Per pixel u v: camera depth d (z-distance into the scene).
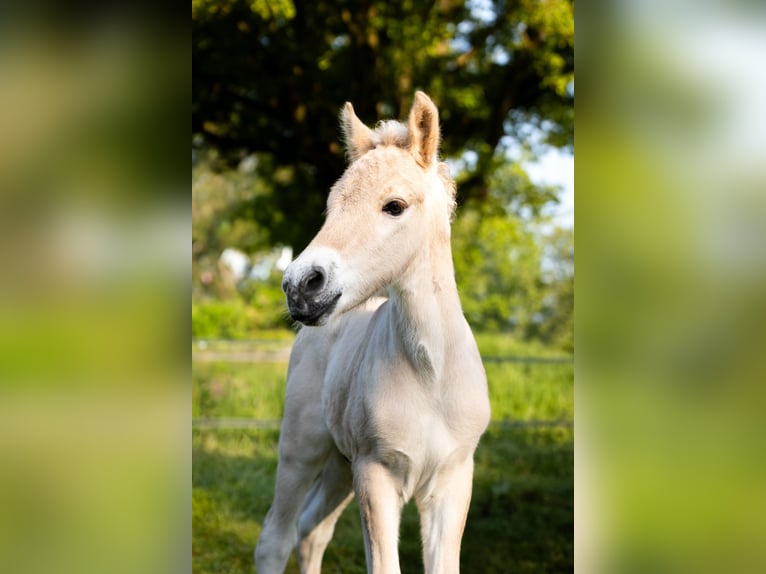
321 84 8.14
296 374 3.33
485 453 6.73
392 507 2.62
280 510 3.31
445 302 2.60
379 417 2.56
